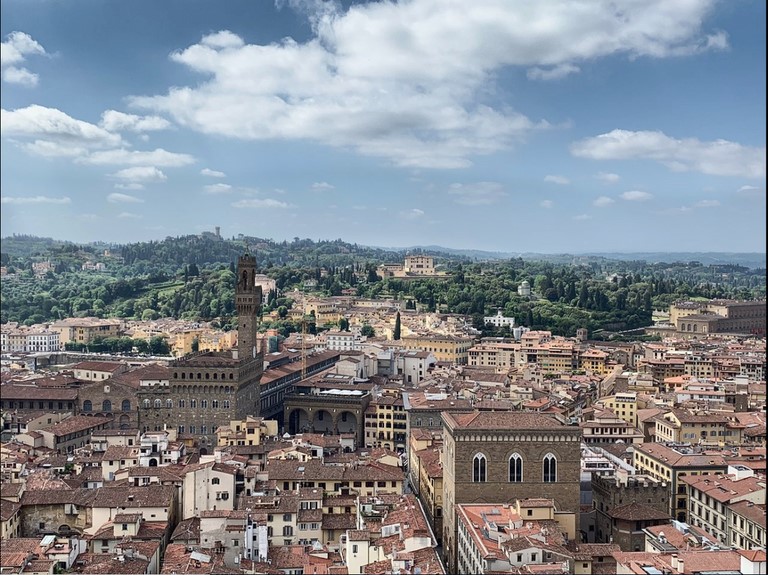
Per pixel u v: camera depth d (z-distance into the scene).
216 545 180.62
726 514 199.38
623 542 192.50
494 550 152.88
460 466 188.75
